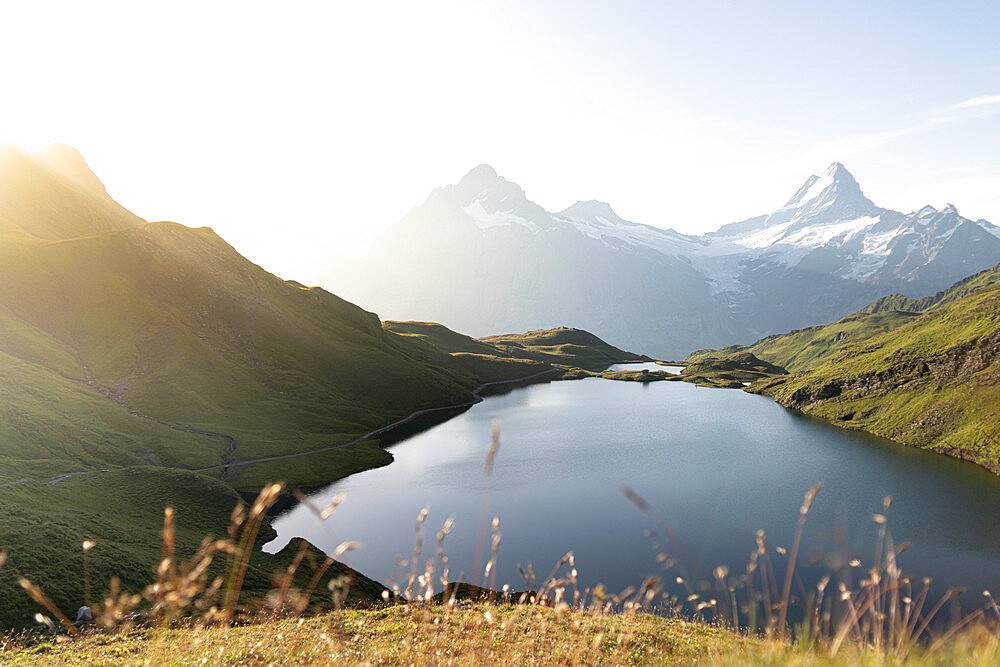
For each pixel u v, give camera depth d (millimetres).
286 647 6750
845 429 138250
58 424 84250
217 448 102375
